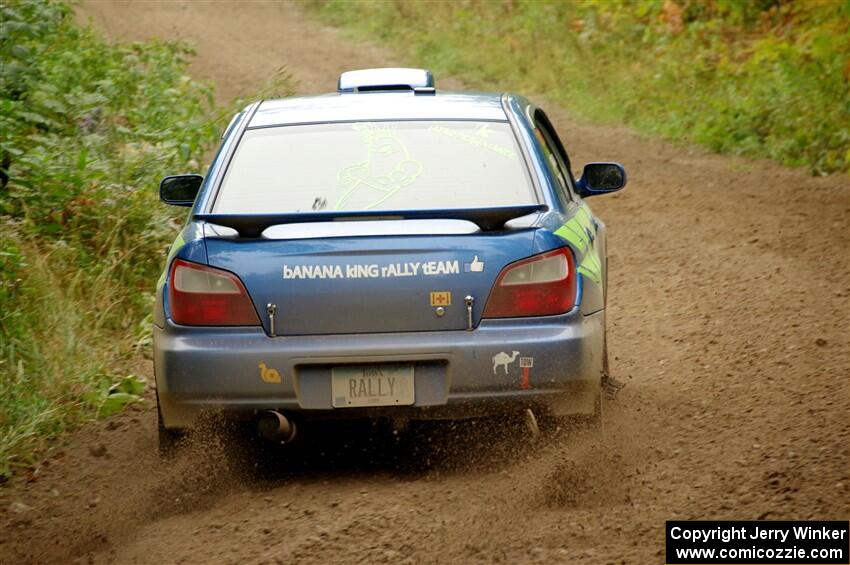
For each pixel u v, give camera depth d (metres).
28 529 16.22
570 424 17.28
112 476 18.33
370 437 19.03
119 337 25.56
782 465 15.98
